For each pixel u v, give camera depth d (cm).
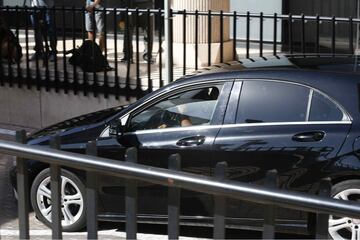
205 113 786
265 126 752
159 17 1238
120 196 802
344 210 341
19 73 1453
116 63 1295
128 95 1287
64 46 1366
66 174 815
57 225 440
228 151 756
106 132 822
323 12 1706
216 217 378
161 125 804
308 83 748
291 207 353
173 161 391
